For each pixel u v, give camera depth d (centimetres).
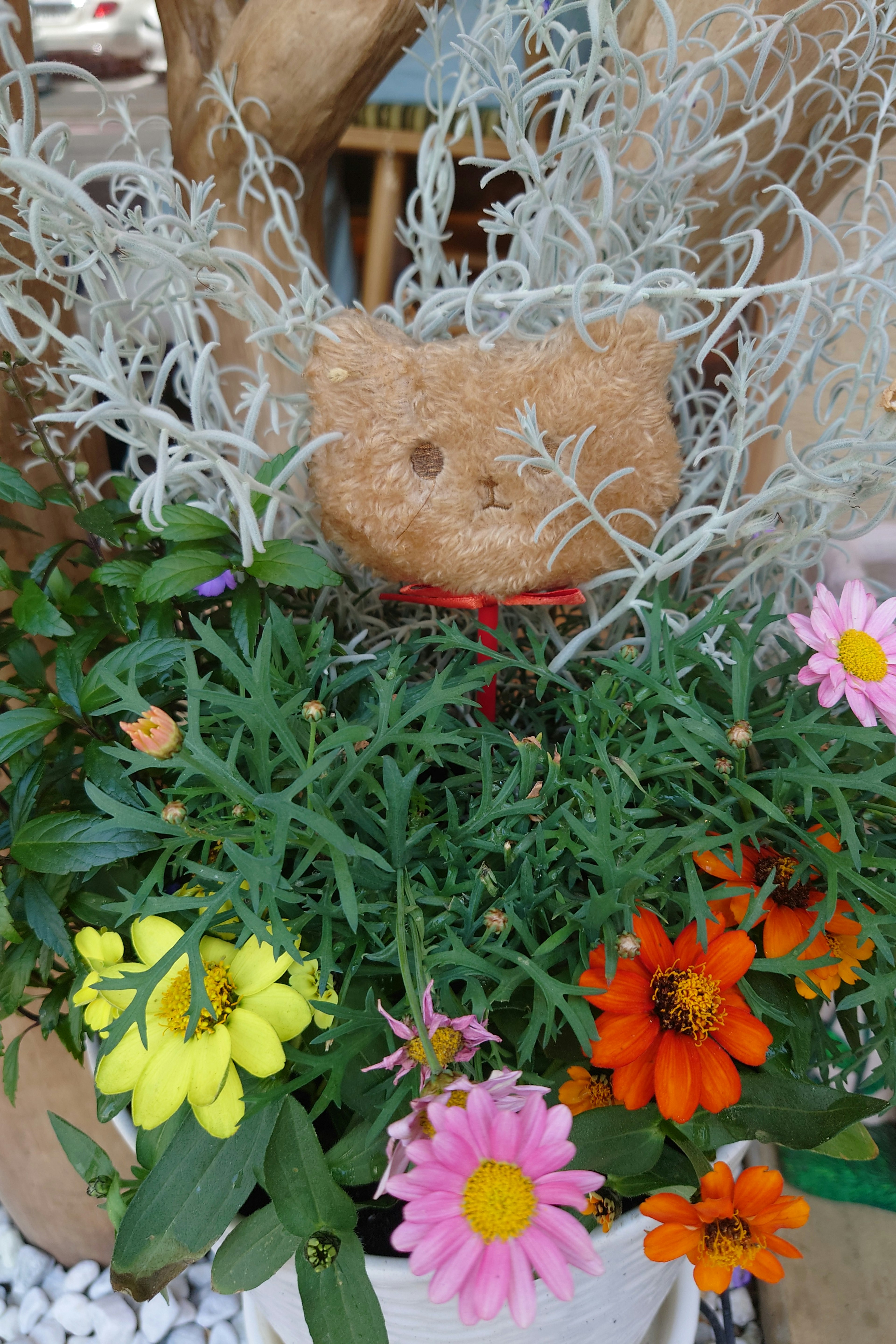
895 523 56
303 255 43
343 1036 30
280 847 28
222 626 39
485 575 34
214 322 42
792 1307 49
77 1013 33
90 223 31
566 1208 29
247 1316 45
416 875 31
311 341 35
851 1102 30
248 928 28
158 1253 29
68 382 39
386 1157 29
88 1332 54
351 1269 28
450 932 29
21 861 31
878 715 34
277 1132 29
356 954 30
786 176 43
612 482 33
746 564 41
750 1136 30
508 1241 25
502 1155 25
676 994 29
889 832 34
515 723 39
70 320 42
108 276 38
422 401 32
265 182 42
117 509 39
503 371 31
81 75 30
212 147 43
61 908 33
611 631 40
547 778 31
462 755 32
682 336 31
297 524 38
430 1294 25
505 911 30
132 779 35
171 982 30
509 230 36
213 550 35
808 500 35
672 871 31
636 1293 35
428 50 65
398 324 37
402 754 32
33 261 39
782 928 31
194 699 29
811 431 55
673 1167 31
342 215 69
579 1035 28
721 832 33
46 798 35
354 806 30
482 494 33
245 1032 29
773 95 41
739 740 31
